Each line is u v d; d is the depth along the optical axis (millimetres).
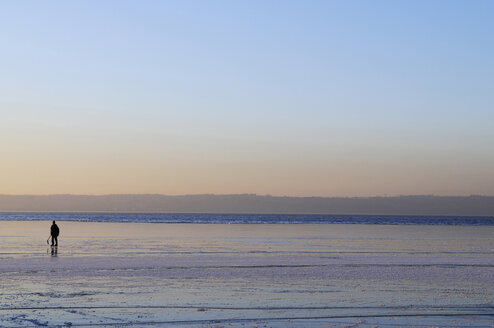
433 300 16000
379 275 21422
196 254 29672
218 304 15250
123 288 17875
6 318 13336
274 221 126750
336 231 62844
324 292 17297
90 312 14102
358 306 15062
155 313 14031
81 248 33312
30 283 18812
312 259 27266
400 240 44312
